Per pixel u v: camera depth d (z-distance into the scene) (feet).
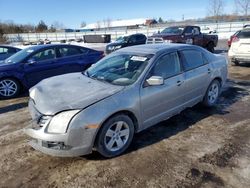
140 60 14.10
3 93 22.71
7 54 37.19
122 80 13.17
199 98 17.20
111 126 11.75
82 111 10.82
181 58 15.58
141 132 14.64
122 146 12.34
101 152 11.64
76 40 119.03
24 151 12.91
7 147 13.38
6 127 16.12
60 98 11.73
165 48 15.24
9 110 19.56
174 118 16.66
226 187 9.85
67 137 10.59
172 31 46.57
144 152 12.50
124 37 54.60
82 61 26.76
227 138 13.79
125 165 11.43
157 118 14.05
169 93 14.24
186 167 11.16
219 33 115.65
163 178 10.45
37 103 11.93
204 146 12.97
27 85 23.76
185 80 15.31
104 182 10.30
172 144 13.24
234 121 16.06
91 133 10.94
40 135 10.77
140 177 10.55
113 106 11.50
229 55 33.30
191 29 46.62
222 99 20.40
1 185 10.34
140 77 13.07
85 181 10.40
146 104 13.02
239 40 31.89
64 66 25.62
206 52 17.98
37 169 11.32
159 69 14.05
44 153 11.48
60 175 10.84
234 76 28.48
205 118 16.60
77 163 11.65
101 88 12.51
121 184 10.14
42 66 24.30
